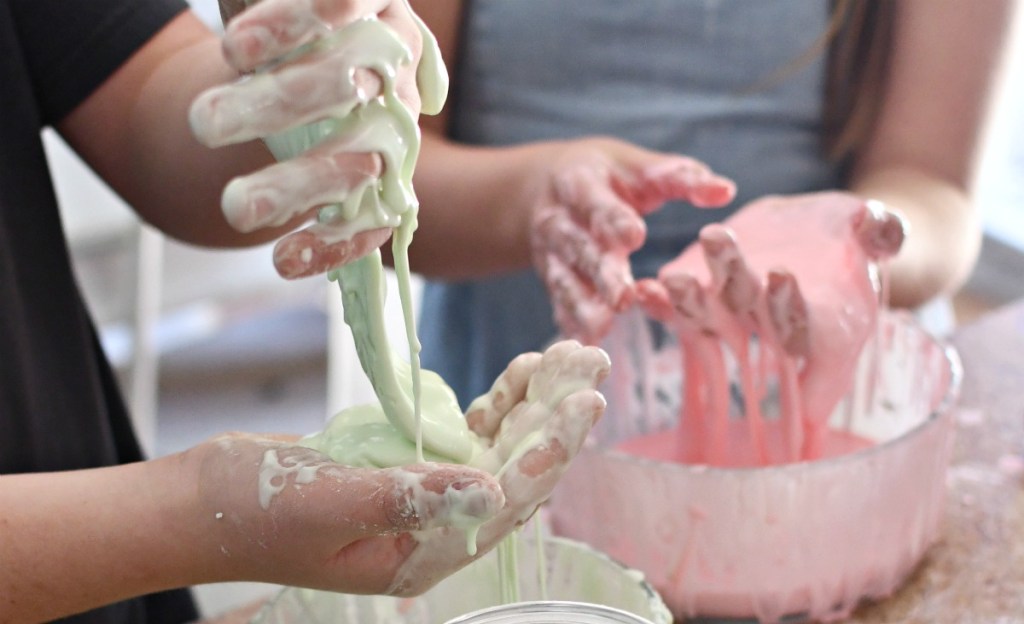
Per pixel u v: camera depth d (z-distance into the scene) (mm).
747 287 705
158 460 543
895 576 729
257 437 551
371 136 419
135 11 825
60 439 792
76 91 830
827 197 800
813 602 713
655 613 515
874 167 1191
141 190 859
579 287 842
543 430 480
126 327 1804
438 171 1059
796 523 681
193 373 2176
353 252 431
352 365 1969
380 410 551
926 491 719
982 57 1118
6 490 535
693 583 717
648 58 1176
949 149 1149
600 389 860
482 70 1204
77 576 523
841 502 679
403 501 442
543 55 1181
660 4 1154
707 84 1181
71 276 831
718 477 674
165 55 834
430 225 1064
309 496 469
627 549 731
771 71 1170
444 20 1160
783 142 1195
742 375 764
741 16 1154
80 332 827
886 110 1181
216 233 843
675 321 776
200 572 526
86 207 1693
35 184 796
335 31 404
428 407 540
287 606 551
